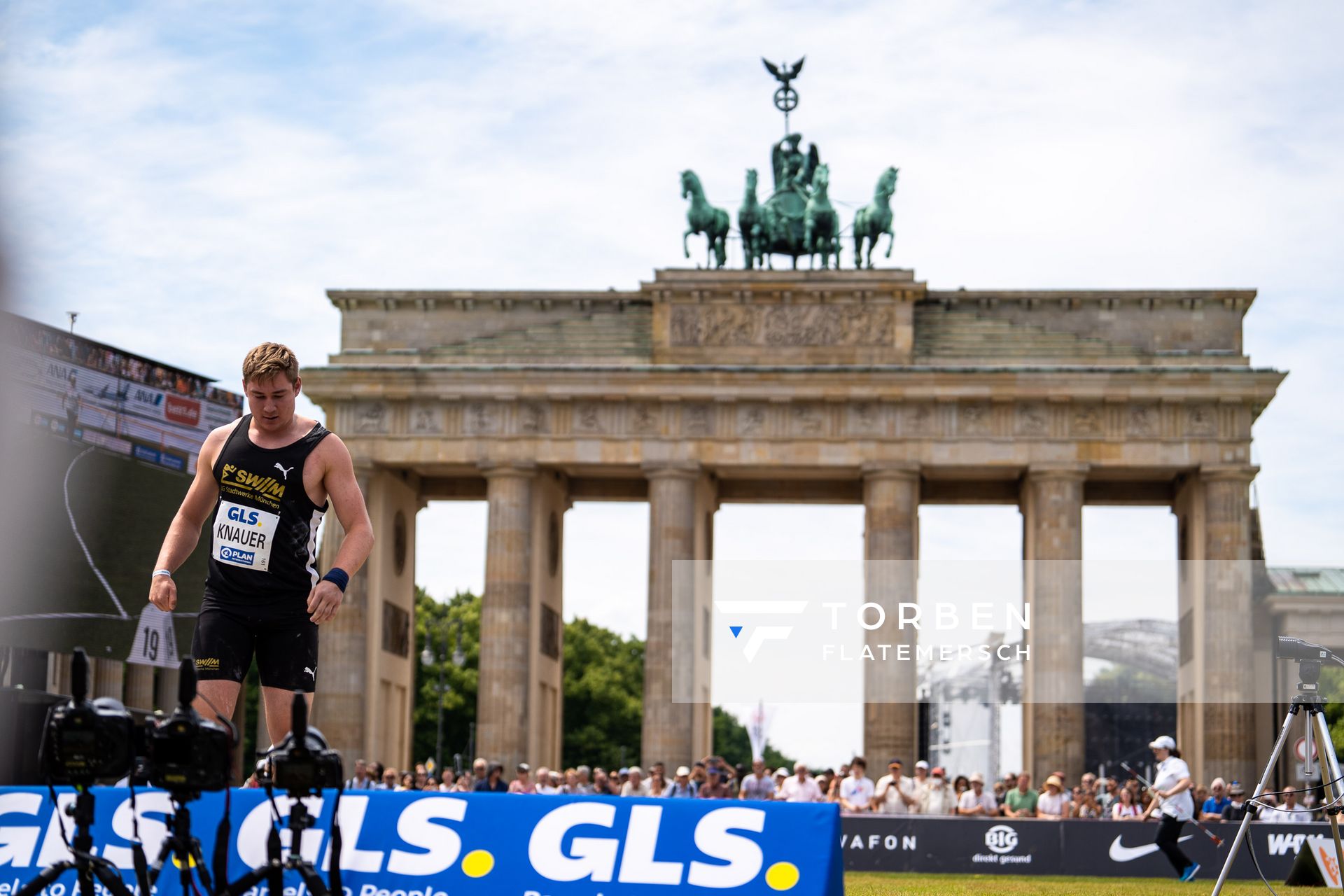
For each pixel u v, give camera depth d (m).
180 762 13.80
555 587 143.50
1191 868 54.09
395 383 133.25
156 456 86.94
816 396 131.88
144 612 85.06
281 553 18.27
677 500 131.75
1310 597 123.88
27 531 77.06
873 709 127.81
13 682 75.94
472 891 16.45
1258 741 124.94
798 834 16.30
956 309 136.25
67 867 14.40
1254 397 129.88
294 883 16.56
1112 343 133.25
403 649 141.88
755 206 137.88
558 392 132.88
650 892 16.20
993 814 73.62
